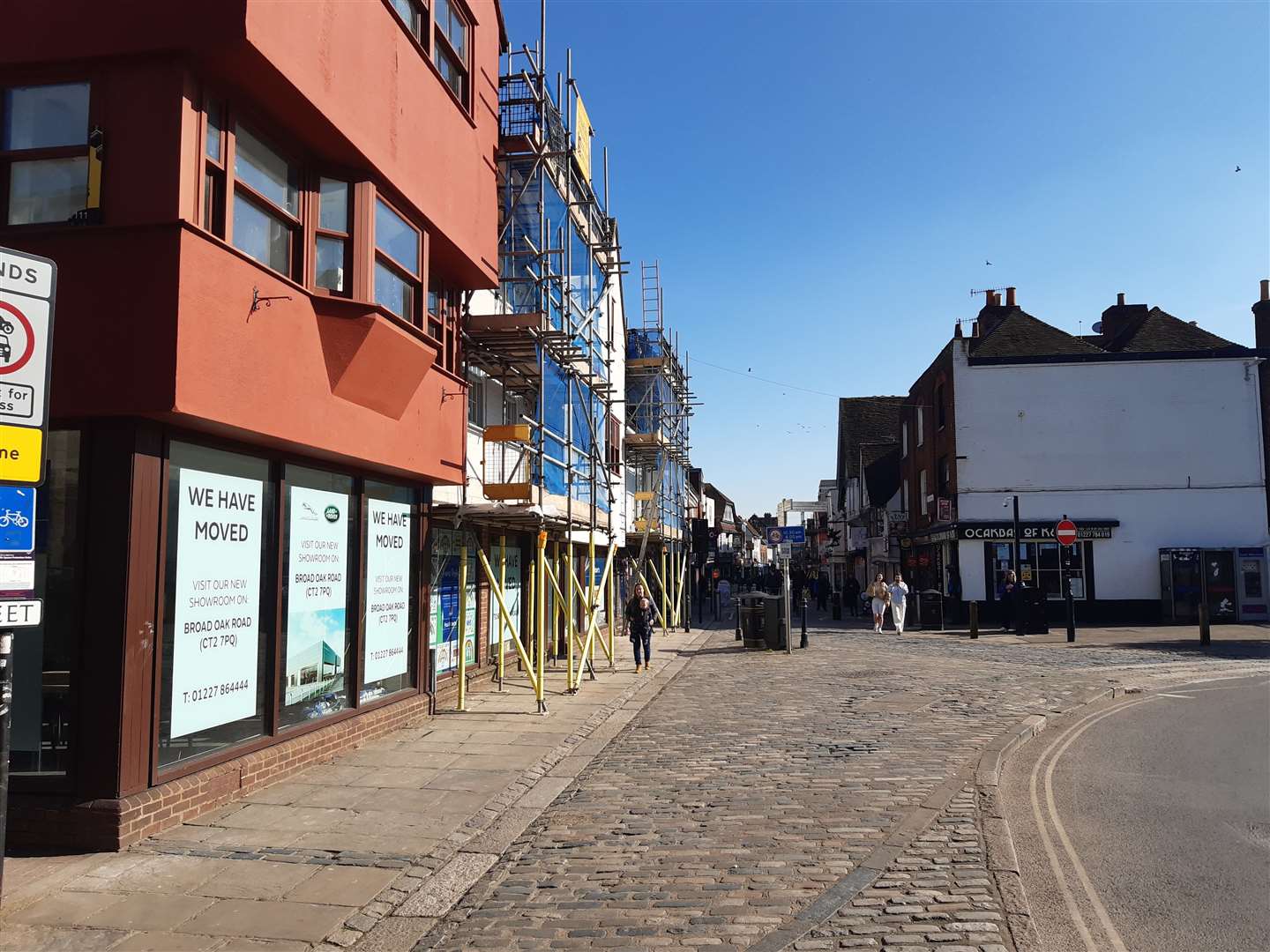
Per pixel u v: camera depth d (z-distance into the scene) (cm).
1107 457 2938
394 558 1091
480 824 682
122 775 630
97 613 637
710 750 936
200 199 683
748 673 1636
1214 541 2889
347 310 842
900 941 454
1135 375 2952
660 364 2583
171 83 665
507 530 1564
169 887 551
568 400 1412
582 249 1753
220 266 687
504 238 1485
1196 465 2912
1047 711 1139
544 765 880
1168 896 513
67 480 661
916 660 1789
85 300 649
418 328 1014
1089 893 519
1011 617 2739
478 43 1238
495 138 1309
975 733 994
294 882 559
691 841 627
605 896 528
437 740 998
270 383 751
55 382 645
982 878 542
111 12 669
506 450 1489
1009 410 2977
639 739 1012
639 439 2550
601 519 1919
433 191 1066
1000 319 3403
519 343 1348
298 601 872
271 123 795
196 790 695
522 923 491
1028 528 2905
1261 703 1217
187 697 710
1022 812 692
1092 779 796
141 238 646
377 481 1043
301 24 748
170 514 694
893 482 4572
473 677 1371
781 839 626
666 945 456
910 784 773
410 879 566
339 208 888
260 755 782
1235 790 754
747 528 10206
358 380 885
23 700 650
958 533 2916
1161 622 2847
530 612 1700
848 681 1470
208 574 738
